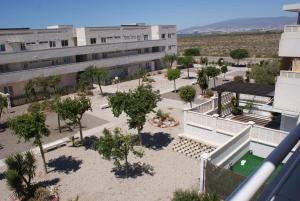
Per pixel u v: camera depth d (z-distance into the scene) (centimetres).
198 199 1063
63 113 1872
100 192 1423
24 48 3906
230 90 1945
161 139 2053
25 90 3462
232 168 1437
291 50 1479
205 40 15400
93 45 4294
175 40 6078
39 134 1571
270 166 180
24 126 1511
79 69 4091
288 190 204
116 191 1424
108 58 4500
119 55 4834
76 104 1891
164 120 2414
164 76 4866
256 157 1555
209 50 10288
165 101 3159
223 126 1723
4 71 3462
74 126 2434
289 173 212
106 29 4884
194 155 1759
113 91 3834
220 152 1331
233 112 2203
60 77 3912
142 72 4503
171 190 1405
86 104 1950
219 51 9675
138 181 1506
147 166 1662
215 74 3719
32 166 1439
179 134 1964
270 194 192
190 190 1266
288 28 1477
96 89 3994
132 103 1806
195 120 1880
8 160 1388
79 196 1398
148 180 1511
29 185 1429
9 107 3178
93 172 1625
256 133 1568
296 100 1479
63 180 1552
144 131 2231
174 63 5819
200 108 2009
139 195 1381
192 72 5200
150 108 1828
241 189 161
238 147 1489
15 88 3581
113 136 1531
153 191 1407
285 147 199
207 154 1234
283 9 1515
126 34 5284
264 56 7531
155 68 5553
